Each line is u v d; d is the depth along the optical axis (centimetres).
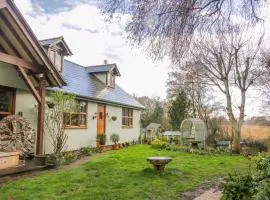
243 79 2109
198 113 3067
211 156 1625
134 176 942
